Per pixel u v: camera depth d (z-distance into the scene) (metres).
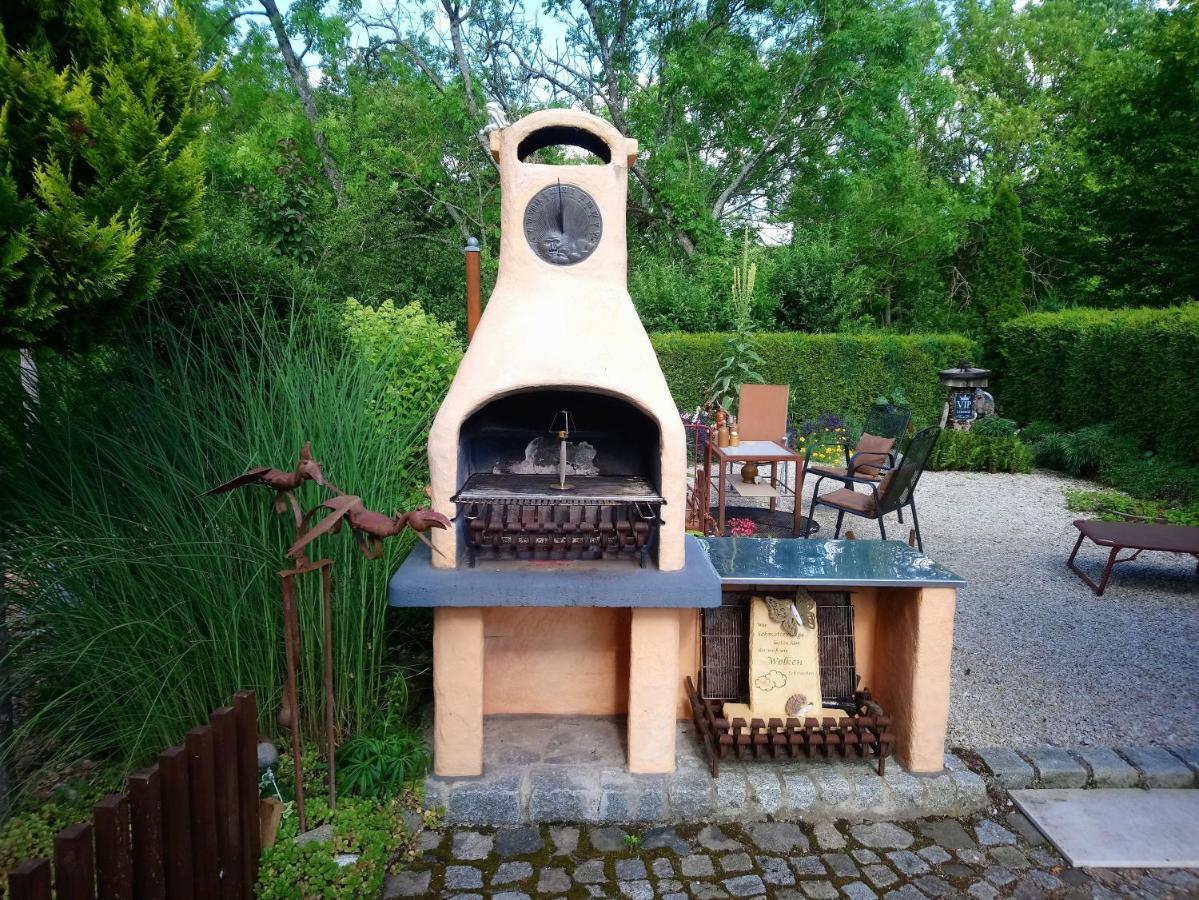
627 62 17.83
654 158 16.33
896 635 3.02
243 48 16.11
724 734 2.83
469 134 16.02
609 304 2.85
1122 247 12.85
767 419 7.70
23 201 2.02
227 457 2.86
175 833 1.81
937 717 2.88
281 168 9.72
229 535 2.75
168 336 3.21
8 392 2.72
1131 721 3.54
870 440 7.07
